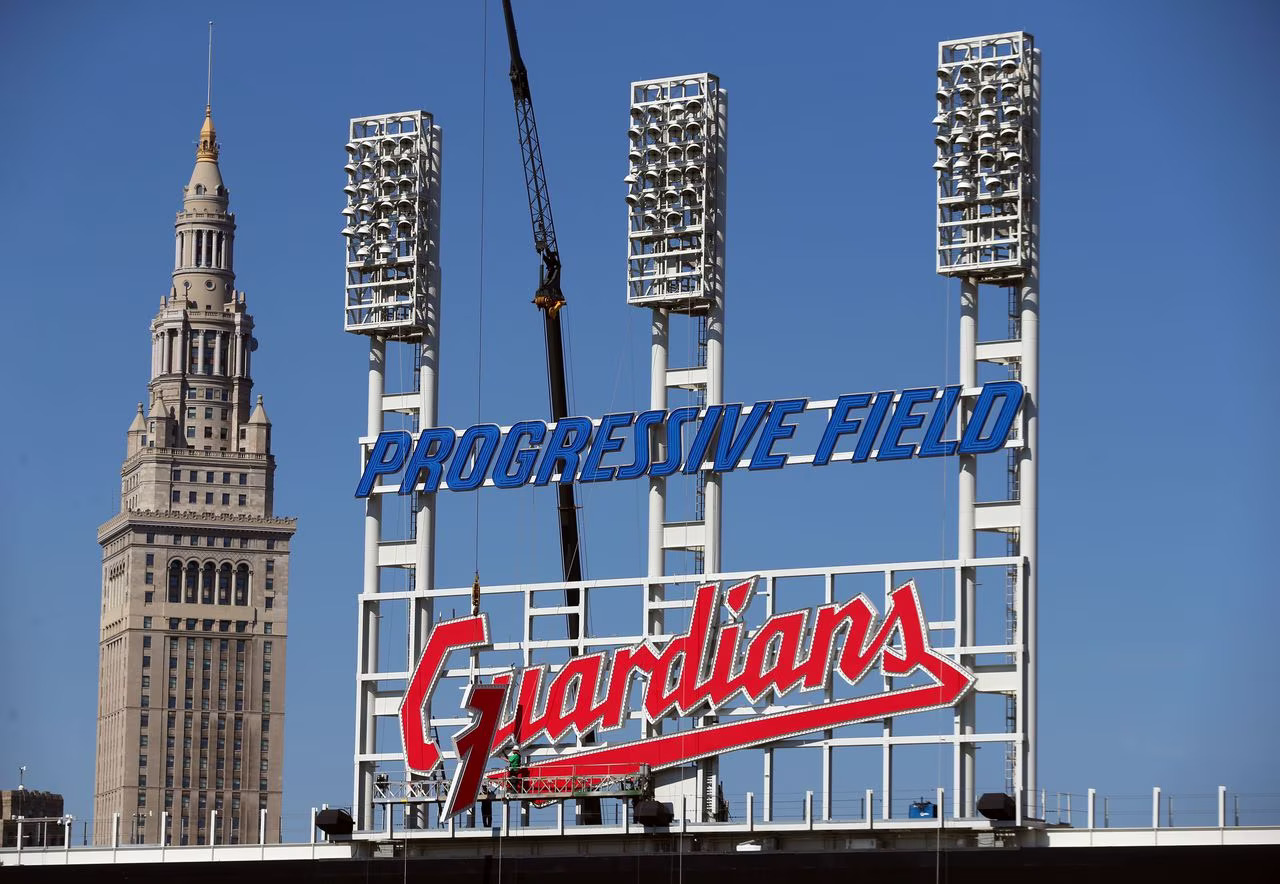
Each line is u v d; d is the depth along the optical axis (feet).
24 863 550.36
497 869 518.37
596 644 528.63
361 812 542.57
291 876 533.96
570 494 565.53
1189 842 460.14
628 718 520.83
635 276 546.67
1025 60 519.19
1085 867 465.47
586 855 511.40
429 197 578.25
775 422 524.52
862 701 499.10
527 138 625.82
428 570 553.64
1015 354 509.76
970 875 474.49
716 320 541.75
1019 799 479.82
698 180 546.26
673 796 518.78
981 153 513.45
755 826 501.15
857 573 508.94
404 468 557.74
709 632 516.73
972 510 505.25
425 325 570.05
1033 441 503.20
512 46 634.43
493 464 550.77
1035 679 492.13
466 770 524.93
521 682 531.50
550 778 522.06
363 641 551.59
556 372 606.14
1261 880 453.58
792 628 509.35
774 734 506.07
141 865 542.57
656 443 538.88
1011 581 498.28
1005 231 512.63
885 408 514.27
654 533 533.96
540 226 618.44
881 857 482.69
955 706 491.72
